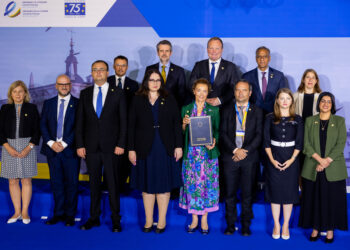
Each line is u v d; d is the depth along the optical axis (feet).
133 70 14.98
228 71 12.54
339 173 10.48
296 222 11.86
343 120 10.53
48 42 15.12
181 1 14.51
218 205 11.22
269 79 12.75
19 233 11.28
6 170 11.91
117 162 11.27
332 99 10.52
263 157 13.02
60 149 11.45
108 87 11.22
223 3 14.40
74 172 11.74
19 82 11.88
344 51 14.24
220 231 11.53
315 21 14.20
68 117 11.62
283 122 10.61
